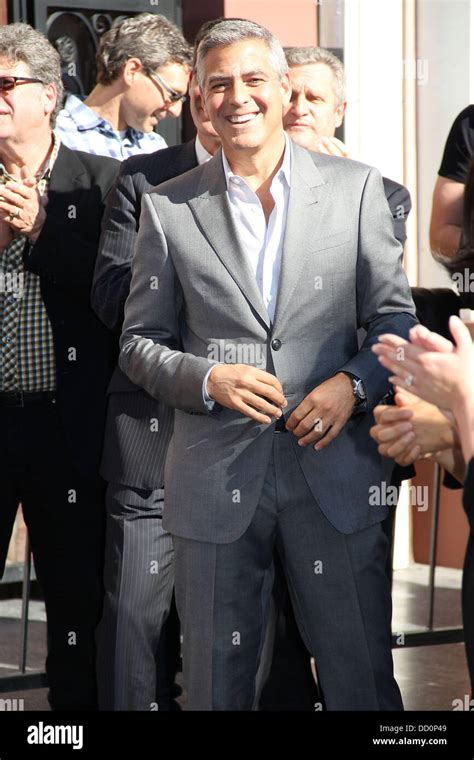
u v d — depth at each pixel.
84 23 6.21
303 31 6.55
